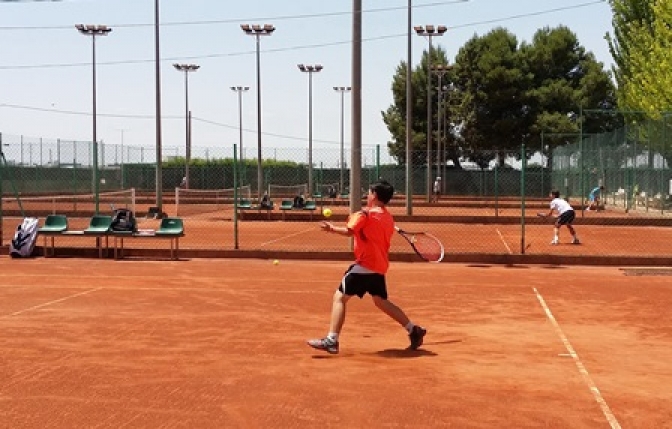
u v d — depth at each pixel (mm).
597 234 26125
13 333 9047
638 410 6008
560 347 8406
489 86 65125
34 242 18156
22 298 11805
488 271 15961
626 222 30594
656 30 34125
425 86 67875
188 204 42562
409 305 11375
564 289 13180
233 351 8109
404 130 67562
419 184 57125
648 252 19719
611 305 11422
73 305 11156
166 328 9414
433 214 36438
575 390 6594
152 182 51906
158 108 29969
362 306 11172
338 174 52750
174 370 7258
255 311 10719
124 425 5594
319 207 39562
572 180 43719
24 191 40156
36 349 8172
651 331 9375
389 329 9430
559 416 5840
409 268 16469
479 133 65625
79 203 39719
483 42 66500
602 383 6836
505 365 7520
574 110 65438
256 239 22953
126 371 7219
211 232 25625
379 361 7668
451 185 57375
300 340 8719
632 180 36969
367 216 7848
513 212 39156
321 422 5680
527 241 23141
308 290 12852
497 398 6328
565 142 63125
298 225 29594
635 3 40844
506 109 66438
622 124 64812
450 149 68062
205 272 15445
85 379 6914
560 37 66438
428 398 6316
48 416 5805
